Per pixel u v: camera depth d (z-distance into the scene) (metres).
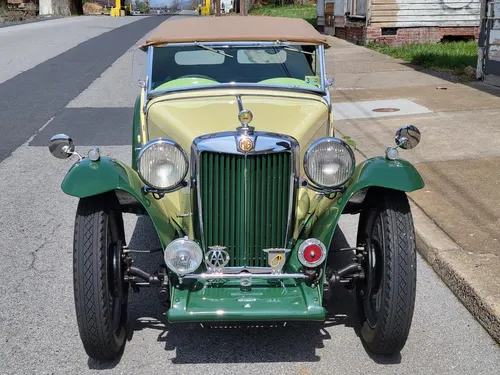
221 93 4.55
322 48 4.86
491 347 3.93
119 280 3.71
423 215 5.62
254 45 4.78
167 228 3.73
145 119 4.59
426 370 3.69
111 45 19.91
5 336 4.06
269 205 3.65
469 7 18.42
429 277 4.85
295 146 3.62
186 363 3.79
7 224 5.91
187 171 3.60
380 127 8.91
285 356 3.86
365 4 18.56
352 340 4.02
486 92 11.11
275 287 3.66
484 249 4.90
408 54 16.02
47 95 11.71
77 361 3.81
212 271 3.68
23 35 23.16
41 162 7.79
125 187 3.56
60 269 5.01
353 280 3.86
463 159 7.20
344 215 6.21
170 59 4.81
